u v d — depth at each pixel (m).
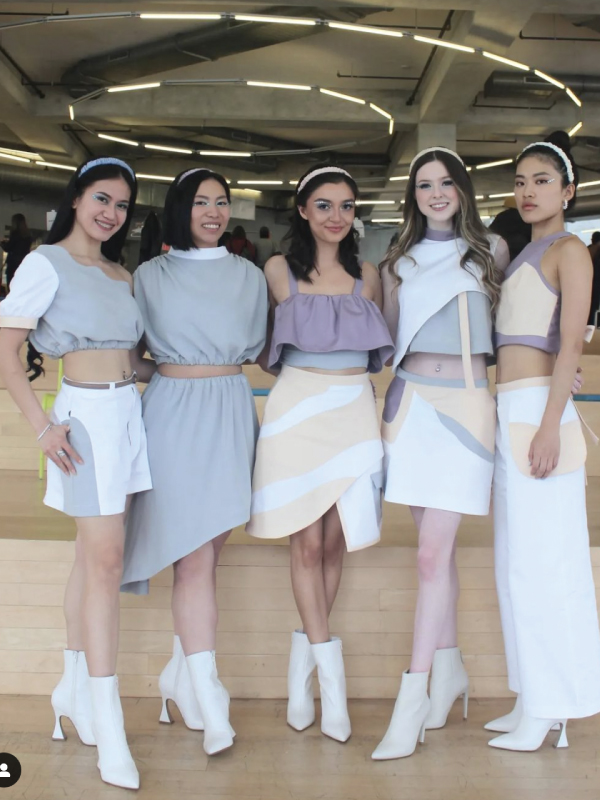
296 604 2.37
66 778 1.99
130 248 17.12
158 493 2.14
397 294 2.29
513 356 2.19
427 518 2.18
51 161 15.11
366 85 11.66
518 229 2.66
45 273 1.97
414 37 7.32
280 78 11.48
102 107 11.98
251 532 2.24
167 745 2.18
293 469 2.19
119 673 2.53
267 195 18.97
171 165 16.61
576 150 14.38
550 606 2.11
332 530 2.29
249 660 2.55
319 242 2.30
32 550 2.53
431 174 2.21
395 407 2.26
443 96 10.66
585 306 2.07
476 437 2.17
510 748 2.17
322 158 16.09
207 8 8.53
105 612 2.01
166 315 2.20
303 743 2.20
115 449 2.02
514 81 10.46
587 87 10.81
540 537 2.12
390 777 2.01
